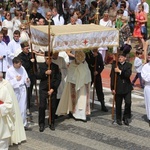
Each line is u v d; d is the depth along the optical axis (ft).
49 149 60.75
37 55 77.05
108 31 69.46
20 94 66.59
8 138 59.36
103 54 106.73
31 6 125.08
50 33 65.21
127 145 62.69
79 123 71.51
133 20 135.74
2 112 57.06
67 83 72.28
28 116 73.82
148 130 68.74
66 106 73.31
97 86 76.95
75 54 71.56
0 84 58.54
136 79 94.17
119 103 70.49
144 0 129.18
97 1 127.85
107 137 65.62
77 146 61.98
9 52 85.05
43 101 67.41
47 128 69.05
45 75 67.21
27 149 60.75
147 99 70.90
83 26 72.59
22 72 66.85
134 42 130.72
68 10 130.82
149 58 70.69
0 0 158.71
